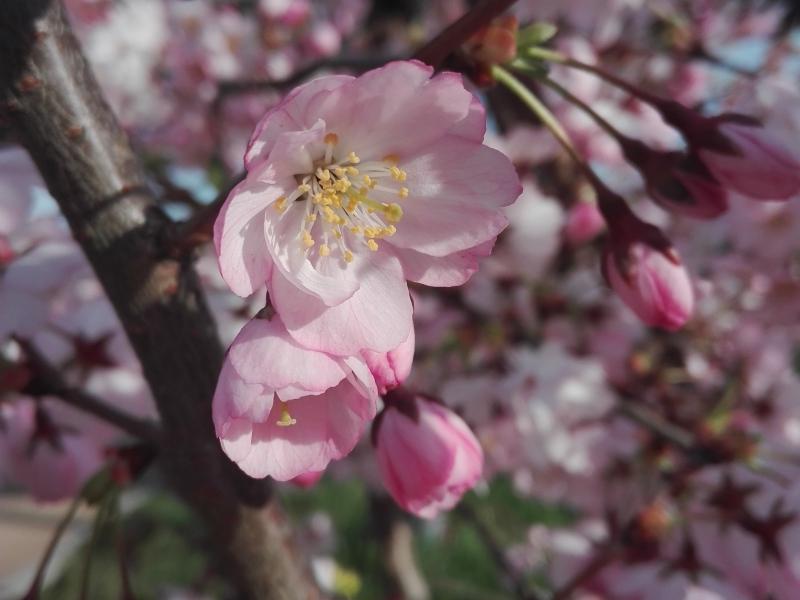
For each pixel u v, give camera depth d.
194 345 0.12
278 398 0.10
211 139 0.36
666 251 0.13
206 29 0.36
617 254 0.13
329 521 0.51
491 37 0.12
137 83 0.33
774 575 0.17
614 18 0.28
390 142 0.11
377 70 0.10
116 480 0.13
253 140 0.10
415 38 0.37
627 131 0.22
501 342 0.23
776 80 0.18
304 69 0.21
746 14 0.37
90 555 0.13
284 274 0.10
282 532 0.13
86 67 0.11
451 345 0.24
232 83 0.29
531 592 0.23
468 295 0.23
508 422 0.23
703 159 0.12
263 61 0.36
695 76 0.31
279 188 0.11
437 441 0.12
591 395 0.22
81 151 0.11
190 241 0.11
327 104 0.10
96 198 0.11
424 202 0.11
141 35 0.33
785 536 0.17
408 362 0.10
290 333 0.10
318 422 0.10
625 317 0.24
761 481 0.17
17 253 0.15
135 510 0.58
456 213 0.11
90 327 0.17
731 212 0.22
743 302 0.27
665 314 0.13
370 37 0.41
